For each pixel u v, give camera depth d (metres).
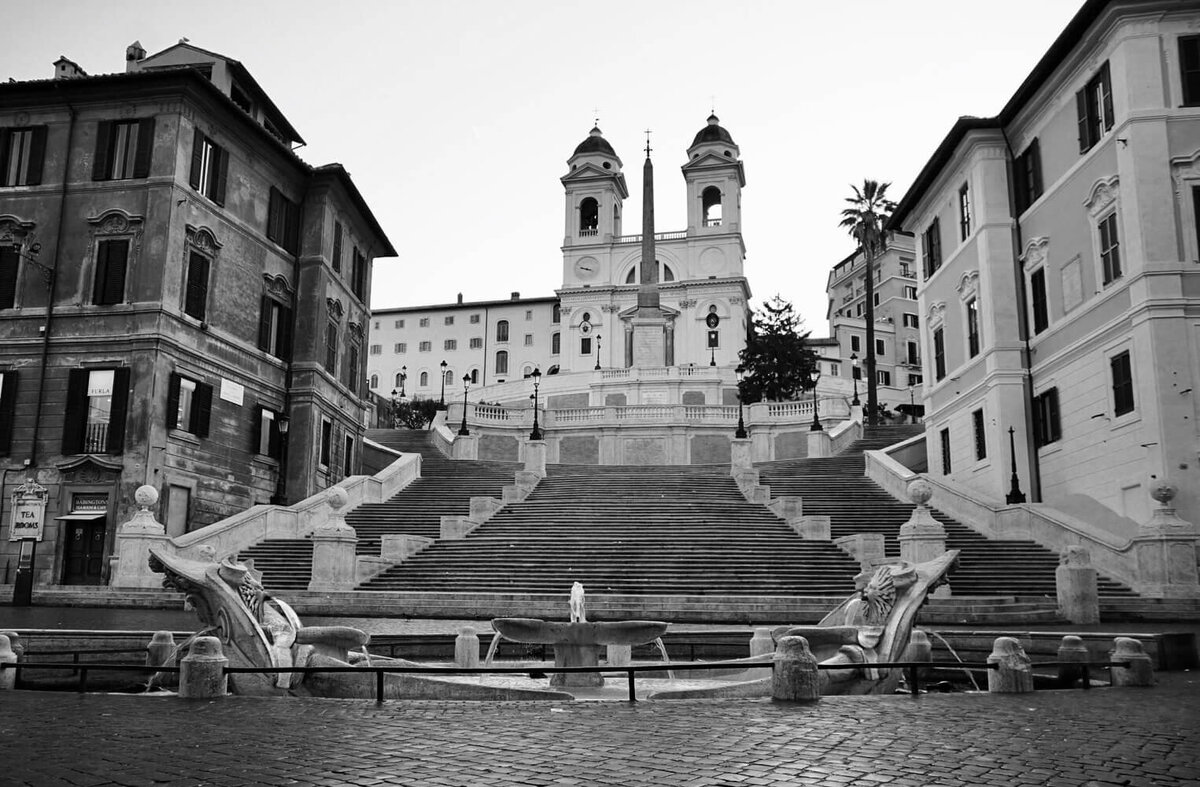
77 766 6.74
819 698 10.29
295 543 29.11
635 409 55.09
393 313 117.62
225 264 33.69
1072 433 29.39
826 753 7.18
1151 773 6.57
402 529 31.66
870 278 61.94
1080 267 29.11
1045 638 14.20
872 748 7.37
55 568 28.58
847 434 49.38
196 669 10.46
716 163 101.69
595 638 13.01
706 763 6.83
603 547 26.92
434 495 37.06
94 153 31.55
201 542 27.27
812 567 24.95
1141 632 16.81
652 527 29.33
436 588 24.56
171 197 30.73
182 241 31.25
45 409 29.95
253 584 11.66
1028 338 32.38
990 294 32.91
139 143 31.34
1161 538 22.17
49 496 29.28
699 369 72.12
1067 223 29.89
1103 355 27.56
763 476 40.38
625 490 36.62
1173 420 24.69
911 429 50.25
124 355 29.86
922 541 23.33
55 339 30.34
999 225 33.31
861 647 11.36
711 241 100.44
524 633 13.05
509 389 82.25
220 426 33.00
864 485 36.41
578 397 77.44
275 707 9.69
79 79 30.91
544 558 26.19
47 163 31.72
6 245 31.36
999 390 32.09
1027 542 26.73
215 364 32.81
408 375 115.88
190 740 7.76
